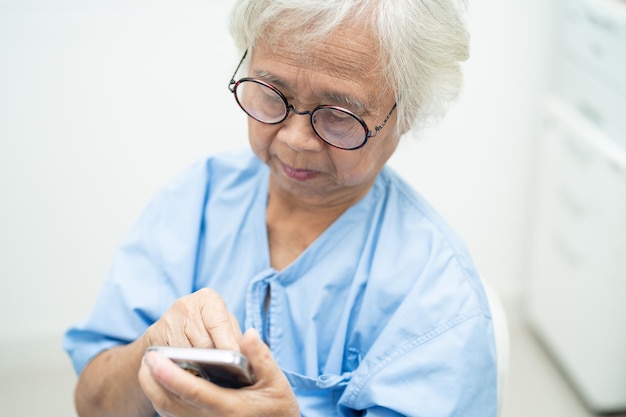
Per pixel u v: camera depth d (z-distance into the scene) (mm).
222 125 2070
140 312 1092
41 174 2023
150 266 1120
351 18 812
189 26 1933
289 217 1090
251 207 1131
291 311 1041
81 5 1869
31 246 2098
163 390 733
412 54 865
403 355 941
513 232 2334
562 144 2027
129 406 1020
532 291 2328
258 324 1044
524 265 2389
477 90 2109
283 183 1002
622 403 2010
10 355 2205
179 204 1159
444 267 994
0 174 1999
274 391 749
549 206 2145
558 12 2041
